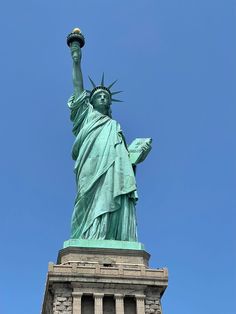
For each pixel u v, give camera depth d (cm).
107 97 10356
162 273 7975
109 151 9438
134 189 9175
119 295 7700
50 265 7731
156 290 7925
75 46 10562
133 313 7688
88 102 10250
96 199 8975
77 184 9400
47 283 7725
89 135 9662
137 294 7762
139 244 8475
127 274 7856
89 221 8788
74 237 8881
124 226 8819
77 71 10438
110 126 9844
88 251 8206
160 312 7756
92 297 7700
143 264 8238
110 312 7650
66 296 7619
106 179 9131
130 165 9456
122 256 8262
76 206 9075
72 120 10231
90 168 9269
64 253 8200
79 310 7494
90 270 7788
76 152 9794
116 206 8938
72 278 7681
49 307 7831
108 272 7825
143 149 9956
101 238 8538
